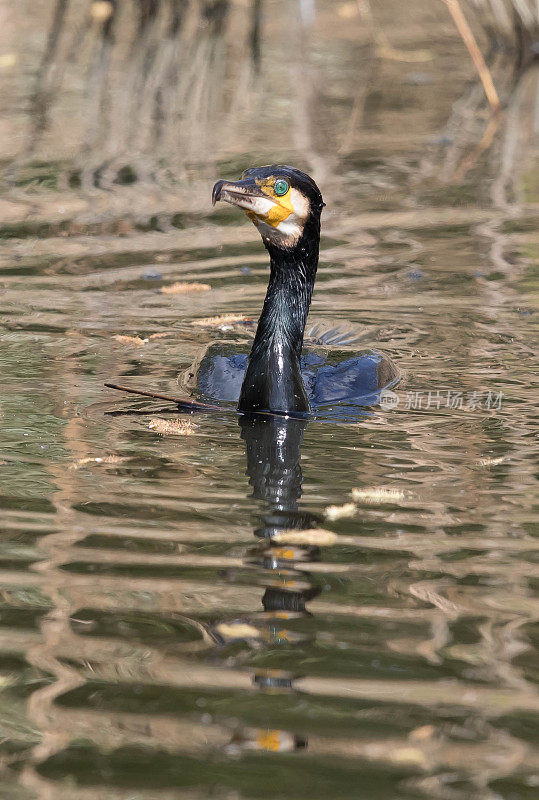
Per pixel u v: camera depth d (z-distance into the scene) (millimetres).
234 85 22438
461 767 5020
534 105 21000
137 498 7820
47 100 21156
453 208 15836
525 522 7438
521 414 9594
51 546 7070
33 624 6180
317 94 21859
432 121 20141
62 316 12156
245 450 8789
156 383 10359
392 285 13227
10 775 5000
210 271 13695
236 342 11258
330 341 11516
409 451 8766
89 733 5270
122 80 22641
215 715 5398
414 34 26719
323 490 8000
